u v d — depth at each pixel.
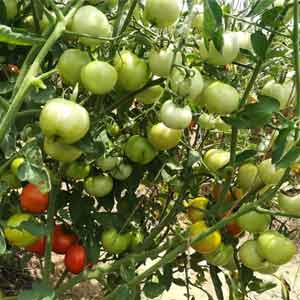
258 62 0.61
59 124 0.50
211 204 0.77
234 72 0.75
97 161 0.73
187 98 0.58
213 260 0.75
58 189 0.71
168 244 0.72
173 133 0.68
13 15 0.62
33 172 0.53
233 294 0.85
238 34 0.66
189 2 0.57
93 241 0.78
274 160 0.54
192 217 0.77
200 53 0.60
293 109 0.71
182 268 0.95
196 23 0.62
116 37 0.55
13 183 0.67
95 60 0.55
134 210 0.76
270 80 0.71
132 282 0.67
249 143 0.88
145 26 0.64
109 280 0.87
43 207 0.68
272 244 0.63
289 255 0.63
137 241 0.80
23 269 1.33
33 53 0.51
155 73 0.58
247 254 0.67
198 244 0.69
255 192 0.68
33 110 0.57
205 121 0.79
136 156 0.73
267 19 0.58
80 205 0.76
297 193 0.62
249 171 0.70
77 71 0.56
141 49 0.63
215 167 0.75
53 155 0.58
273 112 0.58
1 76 0.69
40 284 0.65
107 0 0.61
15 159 0.59
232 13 0.71
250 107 0.58
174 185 0.83
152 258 0.74
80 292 1.32
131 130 0.80
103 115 0.65
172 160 0.81
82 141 0.57
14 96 0.51
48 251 0.71
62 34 0.53
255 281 0.87
